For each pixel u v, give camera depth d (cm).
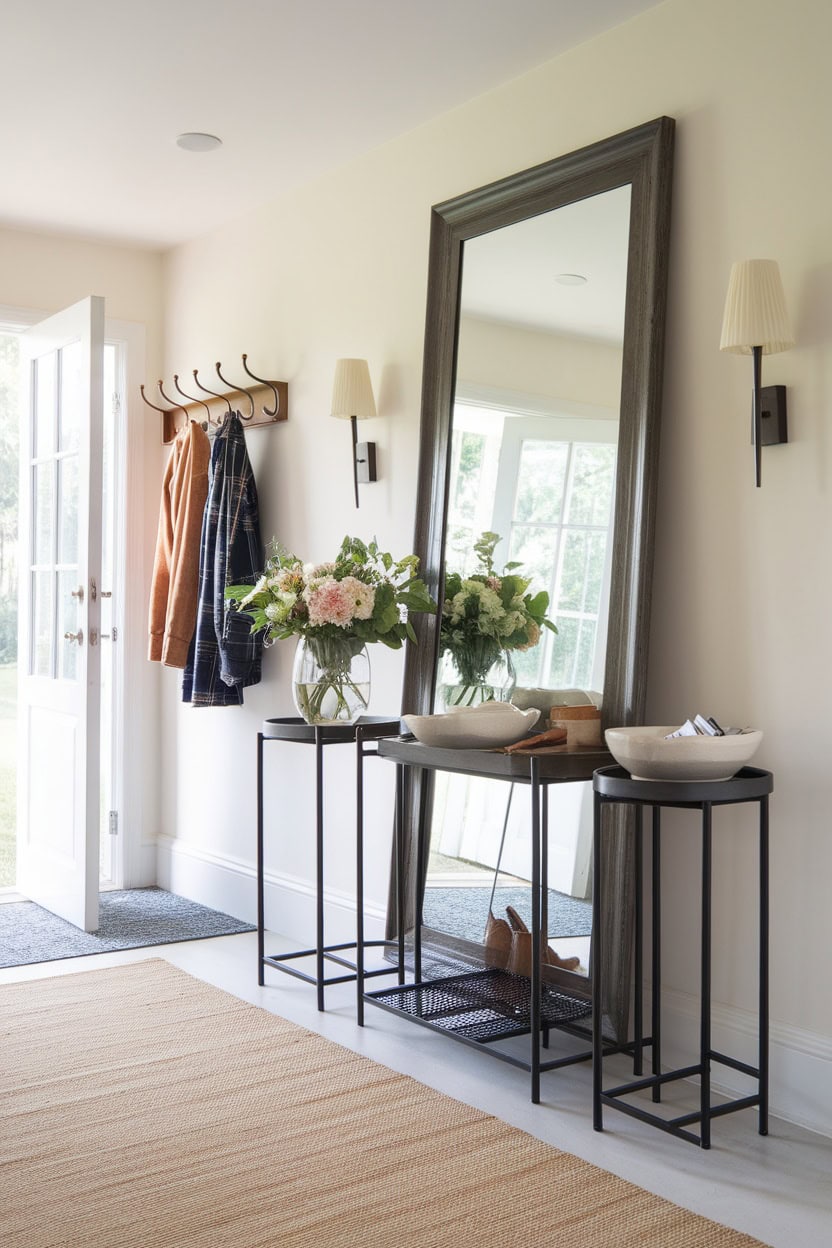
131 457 501
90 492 418
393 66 328
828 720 254
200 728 480
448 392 346
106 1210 218
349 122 368
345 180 402
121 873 503
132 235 484
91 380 418
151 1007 338
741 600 272
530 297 320
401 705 360
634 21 298
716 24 278
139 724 504
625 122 301
